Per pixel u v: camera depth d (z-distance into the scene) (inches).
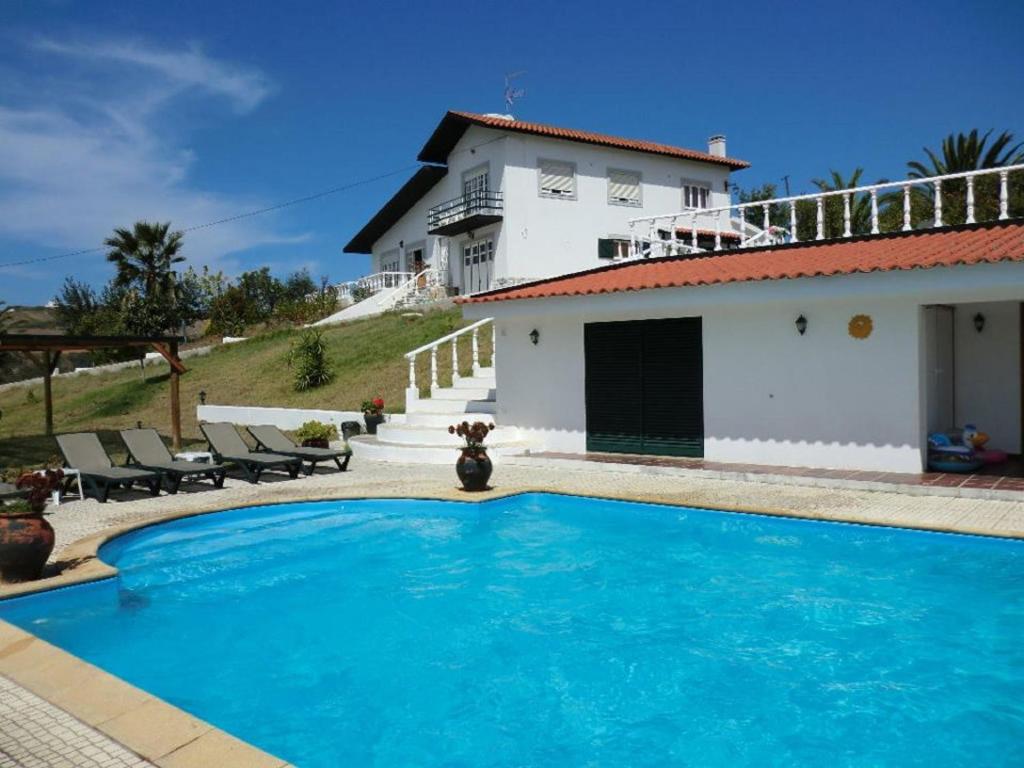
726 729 194.5
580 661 239.8
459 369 868.6
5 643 226.4
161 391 1221.7
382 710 209.9
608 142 1371.8
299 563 355.6
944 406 508.7
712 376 531.2
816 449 485.1
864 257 470.0
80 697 186.1
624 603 291.9
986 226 498.0
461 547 379.2
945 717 197.2
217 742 161.2
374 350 1087.6
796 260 510.3
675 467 505.0
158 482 484.1
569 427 607.5
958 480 423.2
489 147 1339.8
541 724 200.2
